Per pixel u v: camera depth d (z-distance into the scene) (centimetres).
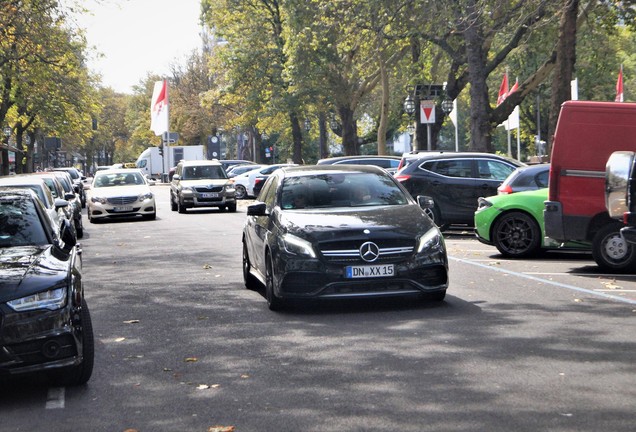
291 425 611
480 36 2992
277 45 5550
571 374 730
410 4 3125
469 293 1197
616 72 5222
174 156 7800
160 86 7119
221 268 1612
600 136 1388
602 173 1389
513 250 1630
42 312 712
